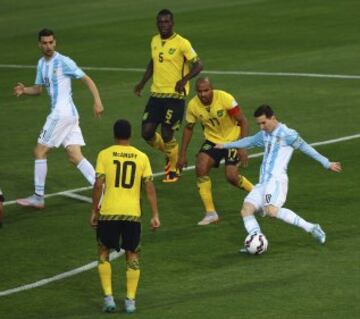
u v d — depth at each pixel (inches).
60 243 1642.5
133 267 1352.1
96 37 3449.8
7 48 3385.8
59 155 2145.7
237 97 2561.5
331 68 2822.3
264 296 1380.4
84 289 1459.2
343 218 1683.1
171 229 1680.6
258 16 3602.4
